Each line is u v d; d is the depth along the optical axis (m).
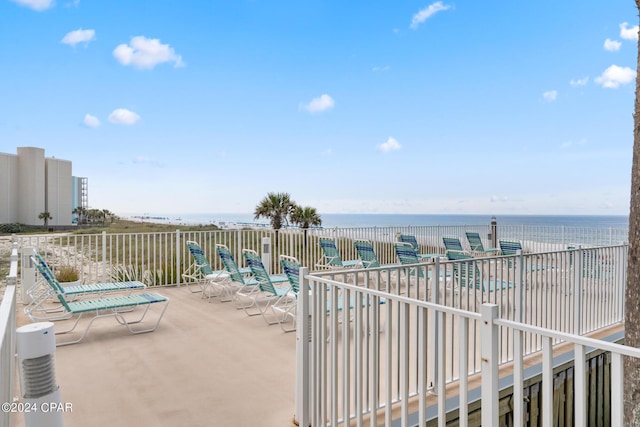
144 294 5.12
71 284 6.43
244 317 5.39
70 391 3.21
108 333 4.70
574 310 4.62
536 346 4.15
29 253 6.12
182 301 6.33
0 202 29.61
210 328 4.89
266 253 8.11
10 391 1.91
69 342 4.32
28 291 5.70
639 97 2.72
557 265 4.42
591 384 4.36
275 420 2.80
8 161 30.12
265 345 4.29
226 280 7.51
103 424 2.72
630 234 2.74
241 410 2.93
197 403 3.03
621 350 1.22
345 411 2.42
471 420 3.03
